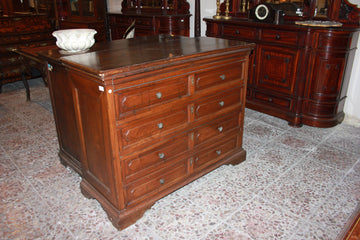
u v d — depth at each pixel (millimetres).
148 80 1515
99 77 1339
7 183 2084
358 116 3105
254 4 3305
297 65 2816
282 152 2492
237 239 1600
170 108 1674
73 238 1609
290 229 1664
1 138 2752
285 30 2811
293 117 2957
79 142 1892
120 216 1640
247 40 3186
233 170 2240
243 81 2094
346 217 1749
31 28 4105
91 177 1826
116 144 1499
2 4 4828
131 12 4629
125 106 1466
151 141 1650
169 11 4148
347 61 2748
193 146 1915
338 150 2514
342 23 2775
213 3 3867
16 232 1647
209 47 1857
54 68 1913
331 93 2785
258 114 3299
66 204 1879
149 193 1761
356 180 2104
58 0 5492
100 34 5137
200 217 1764
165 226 1697
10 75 3982
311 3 2930
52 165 2316
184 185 1950
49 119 3182
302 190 1999
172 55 1620
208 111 1922
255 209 1823
